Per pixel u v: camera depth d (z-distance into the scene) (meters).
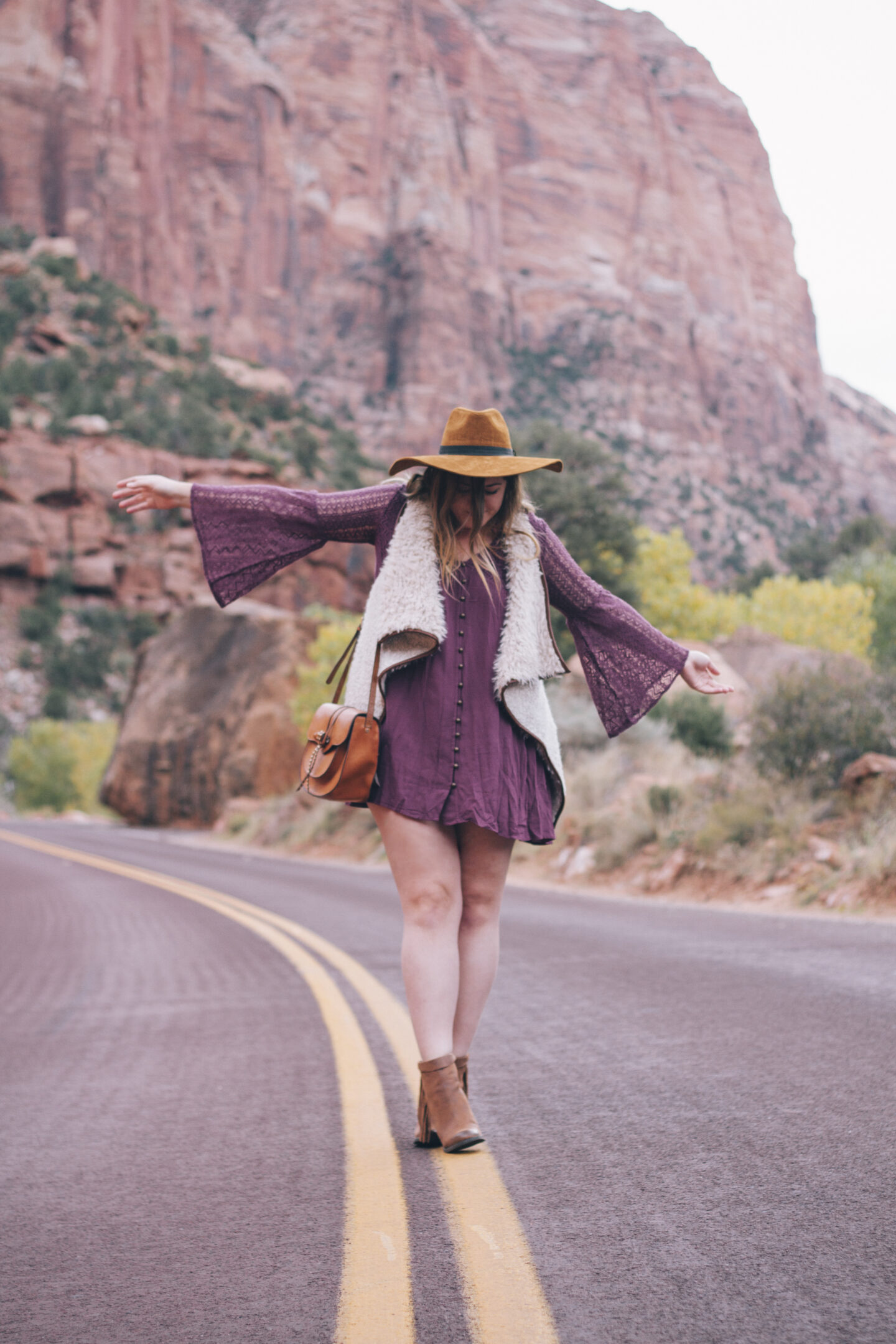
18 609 97.94
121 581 102.50
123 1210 2.73
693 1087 3.47
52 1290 2.23
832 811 11.43
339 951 8.04
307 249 183.25
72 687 93.00
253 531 3.09
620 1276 2.05
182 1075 4.34
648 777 15.39
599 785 15.84
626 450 192.00
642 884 12.11
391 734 2.97
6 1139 3.51
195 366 141.75
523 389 193.38
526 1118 3.25
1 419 102.00
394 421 177.38
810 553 93.75
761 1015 4.57
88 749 63.00
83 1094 4.11
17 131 155.75
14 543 98.00
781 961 6.12
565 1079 3.70
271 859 23.34
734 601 38.59
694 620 34.00
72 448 102.56
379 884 15.31
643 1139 2.94
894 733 11.46
